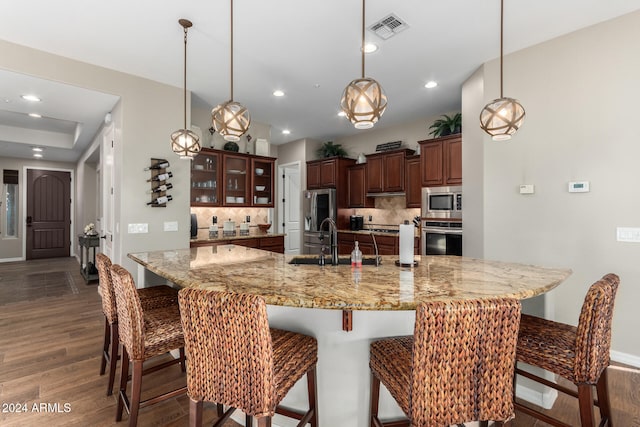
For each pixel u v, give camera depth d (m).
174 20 2.59
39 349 2.77
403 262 2.04
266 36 2.83
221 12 2.49
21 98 3.59
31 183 7.45
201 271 1.90
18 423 1.82
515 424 1.83
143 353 1.62
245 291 1.42
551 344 1.46
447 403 1.08
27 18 2.54
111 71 3.45
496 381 1.10
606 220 2.62
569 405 2.01
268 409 1.14
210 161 4.88
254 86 3.96
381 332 1.62
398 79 3.73
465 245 3.69
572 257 2.77
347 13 2.50
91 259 5.68
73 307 3.91
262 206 5.47
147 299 2.13
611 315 1.43
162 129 3.82
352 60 3.28
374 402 1.54
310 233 6.38
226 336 1.16
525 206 3.04
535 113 2.97
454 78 3.70
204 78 3.71
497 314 1.07
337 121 5.47
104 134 4.44
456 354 1.06
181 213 3.98
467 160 3.66
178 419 1.89
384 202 5.91
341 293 1.39
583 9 2.46
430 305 1.04
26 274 5.79
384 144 5.70
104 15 2.51
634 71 2.49
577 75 2.74
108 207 4.25
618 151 2.56
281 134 6.38
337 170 6.01
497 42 2.94
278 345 1.45
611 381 2.27
